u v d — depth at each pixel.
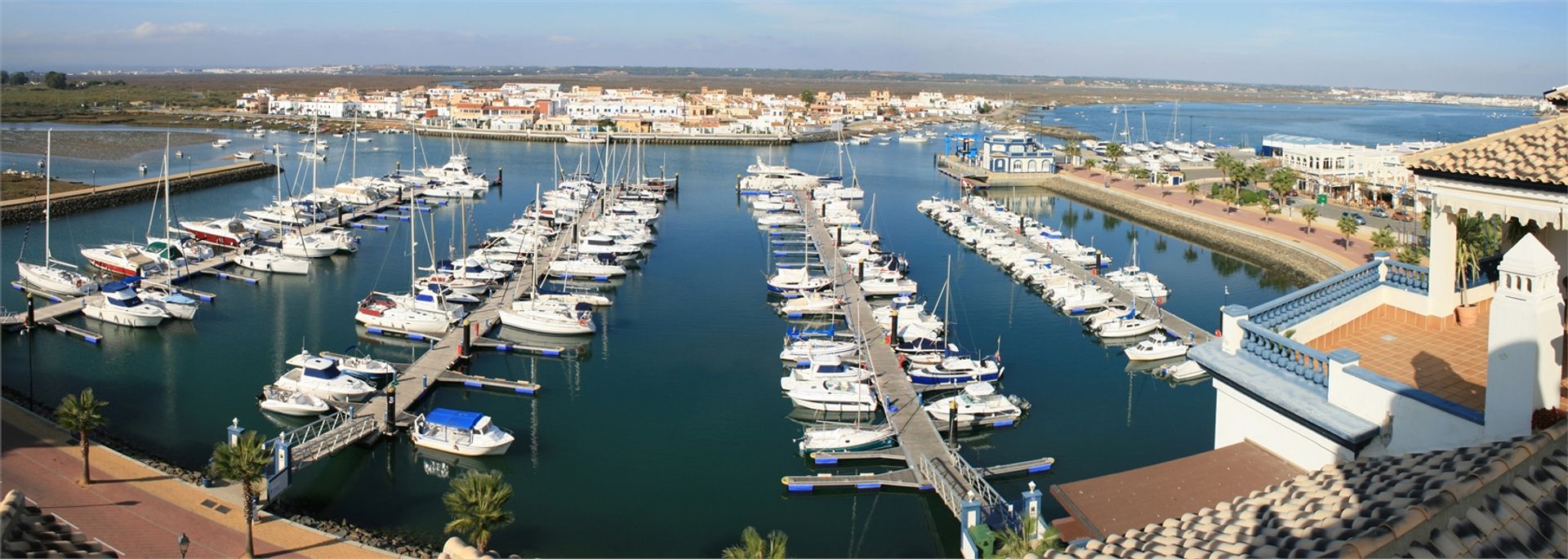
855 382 59.50
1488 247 27.45
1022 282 93.69
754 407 58.81
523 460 50.62
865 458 50.56
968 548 39.75
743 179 169.38
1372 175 146.25
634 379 63.88
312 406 54.94
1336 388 17.27
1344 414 17.02
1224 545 12.36
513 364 66.81
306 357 61.12
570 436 54.00
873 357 67.19
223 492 42.88
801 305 79.94
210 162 174.12
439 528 42.81
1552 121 18.48
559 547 41.69
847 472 49.62
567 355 69.00
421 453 50.78
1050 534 27.91
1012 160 178.88
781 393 61.38
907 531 43.81
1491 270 23.62
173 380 61.41
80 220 116.69
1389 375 18.92
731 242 113.81
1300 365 18.44
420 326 72.38
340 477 47.84
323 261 99.38
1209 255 110.06
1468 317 21.94
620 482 48.22
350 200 131.88
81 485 42.72
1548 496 12.00
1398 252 87.81
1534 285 13.91
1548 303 14.10
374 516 43.81
